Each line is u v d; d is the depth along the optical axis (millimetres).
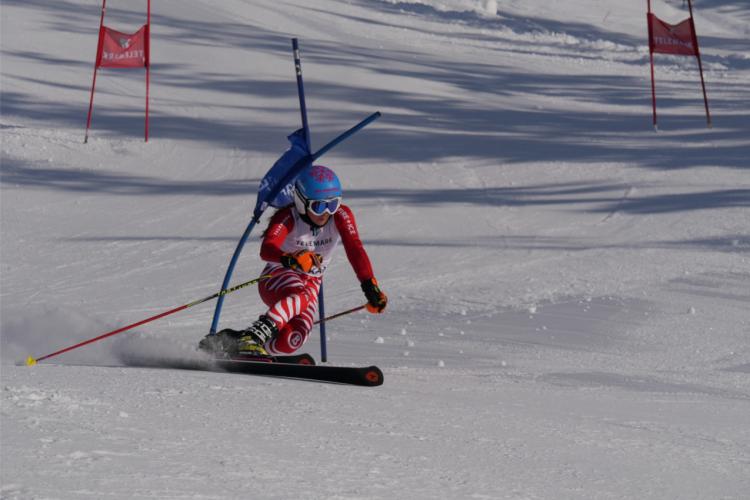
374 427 10047
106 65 66062
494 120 71188
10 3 113750
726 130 63219
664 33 64625
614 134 64625
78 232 45906
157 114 76188
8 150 64188
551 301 30422
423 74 90625
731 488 8602
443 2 148875
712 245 39250
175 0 124000
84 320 27172
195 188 55656
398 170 57375
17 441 7484
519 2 152250
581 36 125125
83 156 63719
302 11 128625
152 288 35250
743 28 133625
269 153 64125
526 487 7801
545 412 12867
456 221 46281
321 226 17344
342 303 31703
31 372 12531
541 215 46969
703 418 13555
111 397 10273
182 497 6211
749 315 27328
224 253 41312
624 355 22172
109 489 6234
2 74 87312
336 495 6730
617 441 10781
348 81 86375
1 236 44969
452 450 9180
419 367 19250
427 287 33750
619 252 38844
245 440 8555
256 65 93062
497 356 21609
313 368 14758
